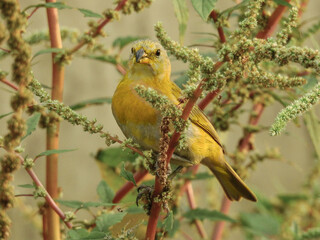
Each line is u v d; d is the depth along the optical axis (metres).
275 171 14.47
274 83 4.90
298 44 8.13
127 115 7.74
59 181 12.55
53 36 7.21
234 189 9.09
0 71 6.04
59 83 7.24
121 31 13.37
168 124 5.05
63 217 5.96
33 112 6.42
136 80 8.23
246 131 8.95
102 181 7.54
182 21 6.87
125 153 8.23
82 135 12.93
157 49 8.31
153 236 5.44
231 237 12.23
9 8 4.89
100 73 13.33
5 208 5.31
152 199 5.51
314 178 9.96
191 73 5.48
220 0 13.93
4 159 5.29
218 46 7.46
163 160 5.15
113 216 6.00
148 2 7.44
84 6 12.94
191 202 8.80
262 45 4.61
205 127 8.26
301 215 9.84
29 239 10.84
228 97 8.10
